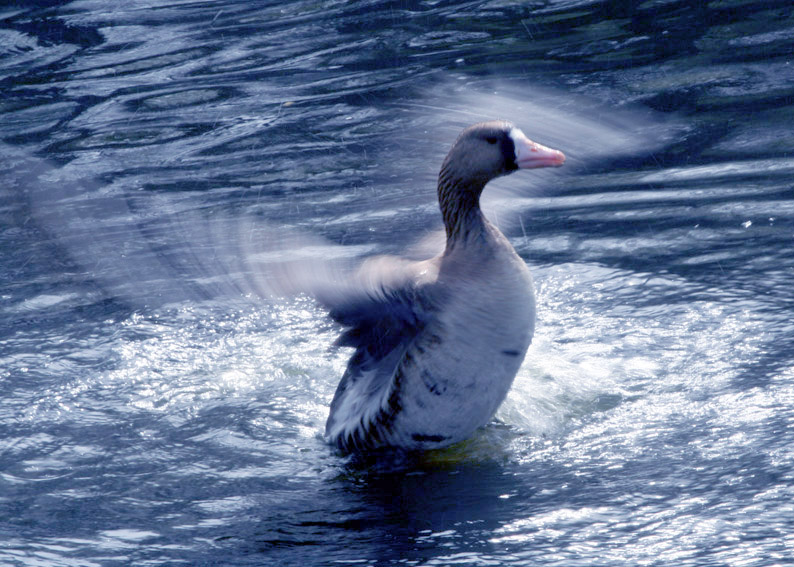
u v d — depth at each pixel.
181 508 8.38
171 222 14.55
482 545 7.57
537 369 10.29
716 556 7.22
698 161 15.14
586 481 8.38
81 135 18.19
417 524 7.92
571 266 12.54
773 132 15.76
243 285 12.55
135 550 7.76
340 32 23.12
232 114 18.70
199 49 22.66
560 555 7.36
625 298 11.66
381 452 8.99
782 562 7.09
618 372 10.18
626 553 7.33
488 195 14.84
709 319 10.99
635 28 21.39
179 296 12.48
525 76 19.12
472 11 23.83
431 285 8.34
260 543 7.77
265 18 24.81
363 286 8.23
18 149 17.70
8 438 9.62
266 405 10.14
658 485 8.20
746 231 12.87
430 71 19.86
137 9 26.39
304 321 11.91
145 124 18.56
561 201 14.48
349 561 7.45
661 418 9.29
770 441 8.70
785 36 19.81
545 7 23.52
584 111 17.20
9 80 21.50
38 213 15.16
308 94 19.34
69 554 7.73
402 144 16.75
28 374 10.85
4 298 12.72
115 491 8.69
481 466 8.76
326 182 15.59
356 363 9.34
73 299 12.58
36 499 8.60
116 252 13.74
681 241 12.84
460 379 8.38
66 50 23.19
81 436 9.66
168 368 10.93
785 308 11.03
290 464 9.05
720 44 19.80
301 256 12.95
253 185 15.66
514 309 8.30
